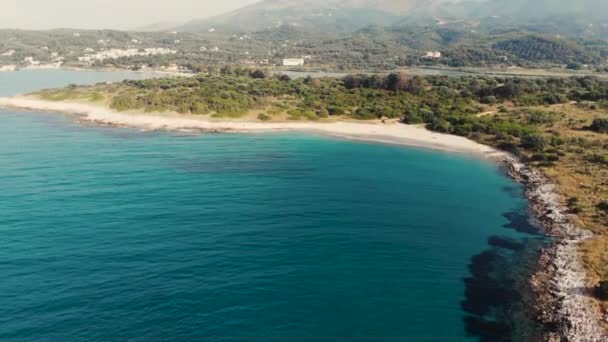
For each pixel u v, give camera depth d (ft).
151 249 149.07
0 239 152.35
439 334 112.98
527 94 518.37
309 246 158.10
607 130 348.59
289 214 188.96
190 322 111.04
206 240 158.30
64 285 124.98
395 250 159.33
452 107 463.01
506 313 123.13
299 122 424.87
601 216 193.47
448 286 136.36
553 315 122.11
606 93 489.26
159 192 210.38
